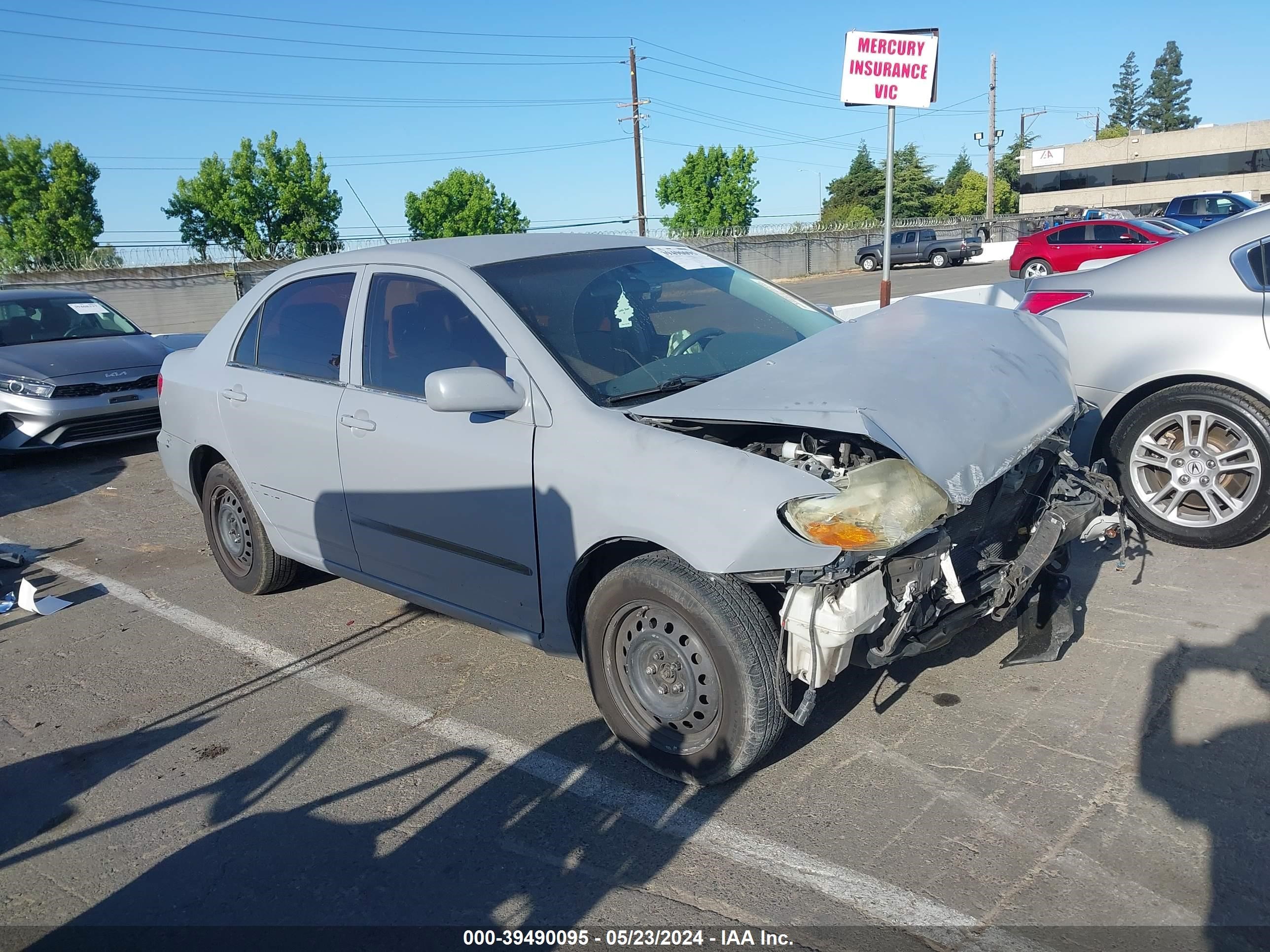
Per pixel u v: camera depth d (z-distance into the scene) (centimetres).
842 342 346
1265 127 5581
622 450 308
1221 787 297
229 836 311
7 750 377
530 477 332
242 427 465
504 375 346
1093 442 508
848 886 266
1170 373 473
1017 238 5291
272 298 470
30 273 2759
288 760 355
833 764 325
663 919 259
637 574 304
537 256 394
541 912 266
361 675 419
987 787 306
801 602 280
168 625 492
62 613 520
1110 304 500
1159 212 5103
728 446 298
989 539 347
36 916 280
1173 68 11369
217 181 4000
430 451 366
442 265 382
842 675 385
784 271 4522
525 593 350
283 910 274
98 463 893
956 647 402
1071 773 310
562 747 349
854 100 834
